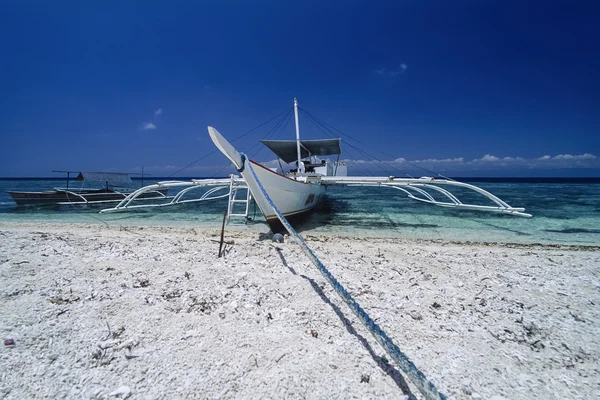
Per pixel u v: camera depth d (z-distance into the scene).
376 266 5.79
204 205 19.47
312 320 3.56
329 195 28.36
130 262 5.52
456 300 4.29
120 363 2.70
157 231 9.78
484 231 10.73
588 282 5.09
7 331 3.09
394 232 10.48
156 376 2.55
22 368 2.58
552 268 5.88
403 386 2.53
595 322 3.73
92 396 2.32
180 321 3.42
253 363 2.74
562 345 3.23
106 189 21.92
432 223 12.36
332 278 3.86
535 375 2.75
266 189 9.27
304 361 2.79
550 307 4.13
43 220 12.66
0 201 21.27
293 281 4.75
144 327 3.27
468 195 29.45
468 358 2.96
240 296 4.12
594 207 18.62
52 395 2.31
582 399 2.47
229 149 7.27
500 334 3.41
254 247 6.96
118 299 3.91
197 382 2.49
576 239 9.54
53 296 3.96
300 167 14.98
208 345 2.99
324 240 8.73
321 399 2.35
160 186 15.14
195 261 5.68
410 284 4.86
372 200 22.92
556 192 34.47
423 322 3.63
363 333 3.33
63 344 2.94
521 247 8.15
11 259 5.49
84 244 6.94
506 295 4.51
